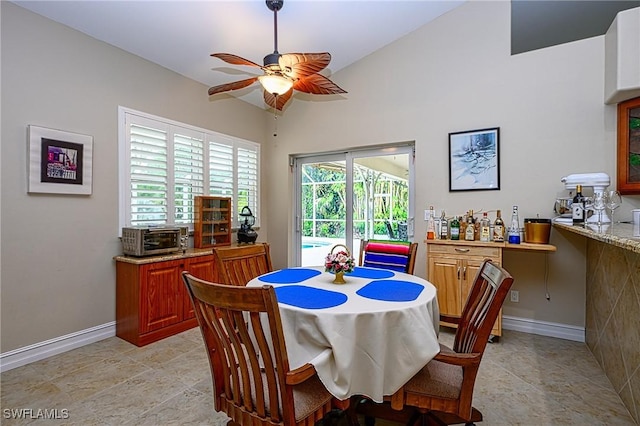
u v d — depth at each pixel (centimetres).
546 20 366
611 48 267
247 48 342
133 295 293
